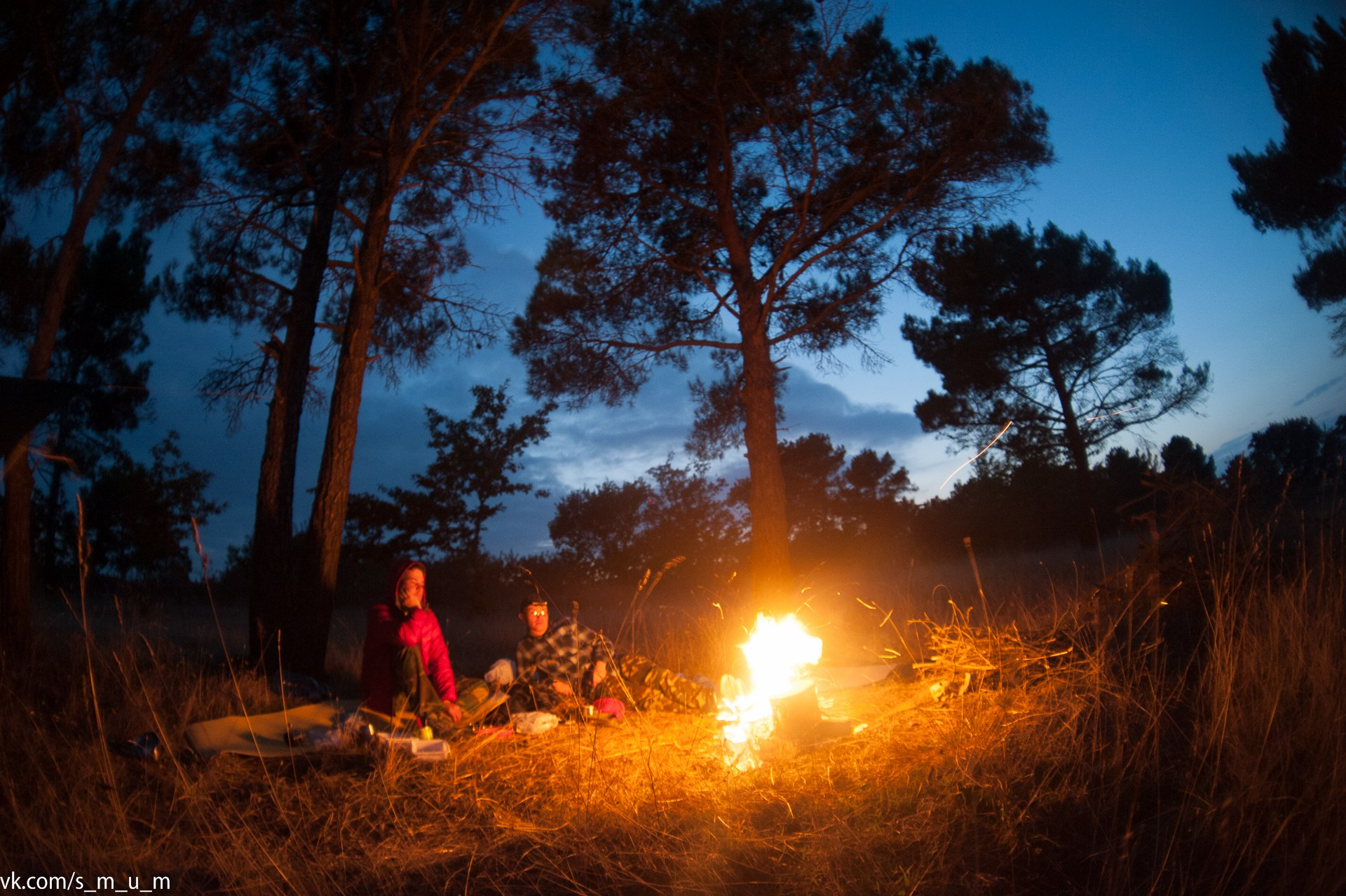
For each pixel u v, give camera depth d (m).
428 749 4.43
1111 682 4.04
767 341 11.45
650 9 10.38
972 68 10.41
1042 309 20.52
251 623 8.12
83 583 4.66
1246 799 2.88
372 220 8.67
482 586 17.67
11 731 4.46
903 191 11.21
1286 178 17.84
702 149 11.62
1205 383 20.73
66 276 7.47
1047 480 22.88
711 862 3.00
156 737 4.80
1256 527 5.30
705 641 7.66
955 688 4.59
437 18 8.64
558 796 3.72
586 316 11.97
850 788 3.53
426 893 2.98
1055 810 3.10
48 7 7.66
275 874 3.12
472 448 18.06
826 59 10.23
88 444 22.20
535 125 9.78
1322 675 3.42
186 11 8.08
